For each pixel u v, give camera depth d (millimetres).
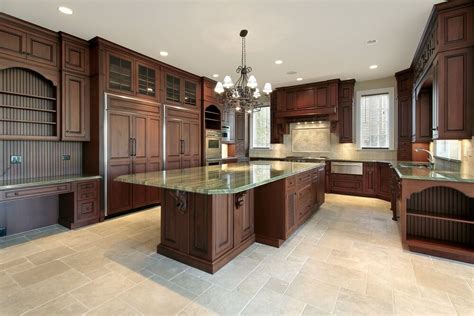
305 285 2059
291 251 2719
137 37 3555
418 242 2686
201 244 2340
